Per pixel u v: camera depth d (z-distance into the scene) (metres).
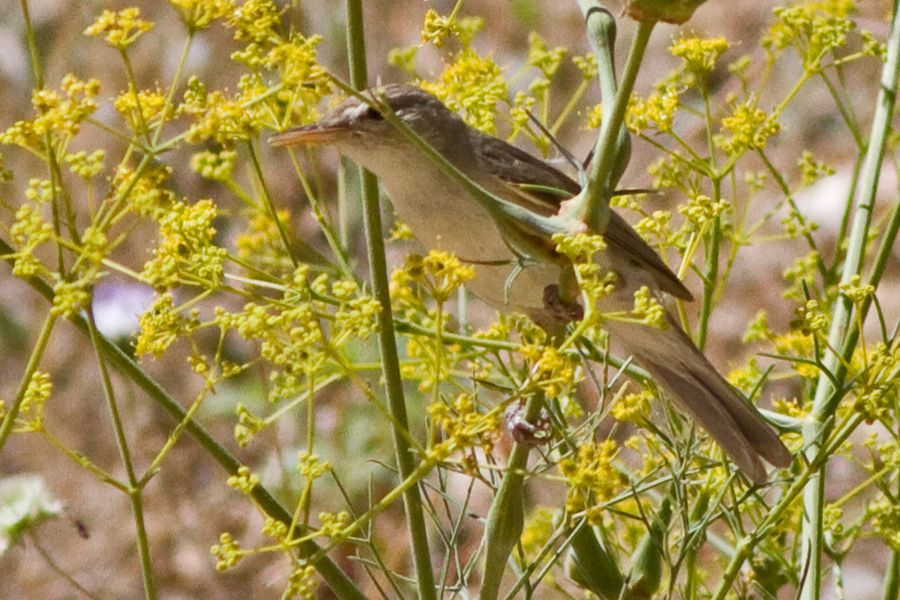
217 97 7.45
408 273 6.77
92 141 14.87
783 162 16.95
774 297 15.94
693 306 15.66
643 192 8.82
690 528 8.12
